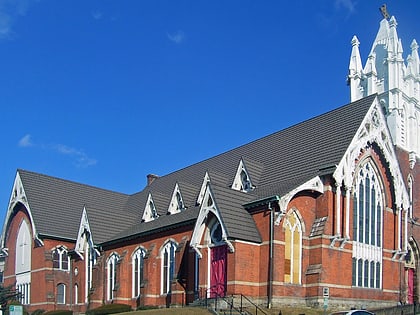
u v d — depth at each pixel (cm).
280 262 3891
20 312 3603
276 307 3794
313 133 4681
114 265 5503
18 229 6725
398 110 5272
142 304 4844
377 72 5581
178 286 4500
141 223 5734
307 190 4072
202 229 4112
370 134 4400
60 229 6272
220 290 3938
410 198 5172
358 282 4203
